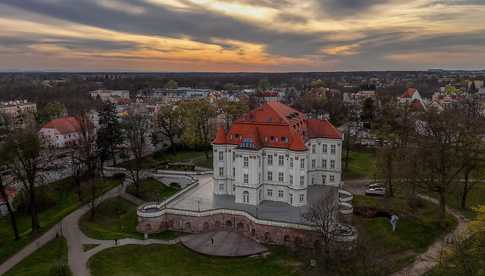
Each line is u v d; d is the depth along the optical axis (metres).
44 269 63.47
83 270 64.06
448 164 77.88
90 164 107.44
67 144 161.75
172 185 115.81
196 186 101.06
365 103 182.12
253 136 85.69
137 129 137.00
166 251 72.62
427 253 68.38
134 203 101.56
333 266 56.66
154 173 119.00
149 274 63.56
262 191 88.62
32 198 80.25
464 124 81.19
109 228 85.56
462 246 50.31
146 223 81.50
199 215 80.62
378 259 57.81
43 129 159.25
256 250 72.44
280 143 85.88
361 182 110.00
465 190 86.19
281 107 96.31
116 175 118.25
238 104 166.50
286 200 87.38
